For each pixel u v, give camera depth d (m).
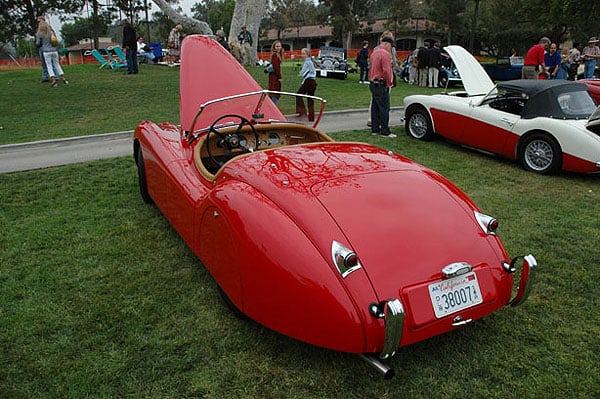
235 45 19.30
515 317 3.01
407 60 19.28
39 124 9.25
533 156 6.29
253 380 2.45
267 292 2.39
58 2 46.81
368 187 2.67
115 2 48.44
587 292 3.32
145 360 2.58
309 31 75.44
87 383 2.40
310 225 2.38
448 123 7.39
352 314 2.17
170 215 3.67
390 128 8.98
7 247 3.92
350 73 24.31
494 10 49.12
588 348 2.72
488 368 2.55
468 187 5.67
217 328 2.86
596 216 4.77
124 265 3.62
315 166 2.88
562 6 31.31
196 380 2.44
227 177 2.99
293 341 2.74
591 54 18.09
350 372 2.50
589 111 6.32
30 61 50.88
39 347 2.67
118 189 5.37
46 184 5.54
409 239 2.40
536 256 3.87
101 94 12.67
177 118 9.58
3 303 3.11
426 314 2.24
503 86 6.75
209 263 2.92
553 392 2.39
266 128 4.04
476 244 2.53
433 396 2.35
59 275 3.46
